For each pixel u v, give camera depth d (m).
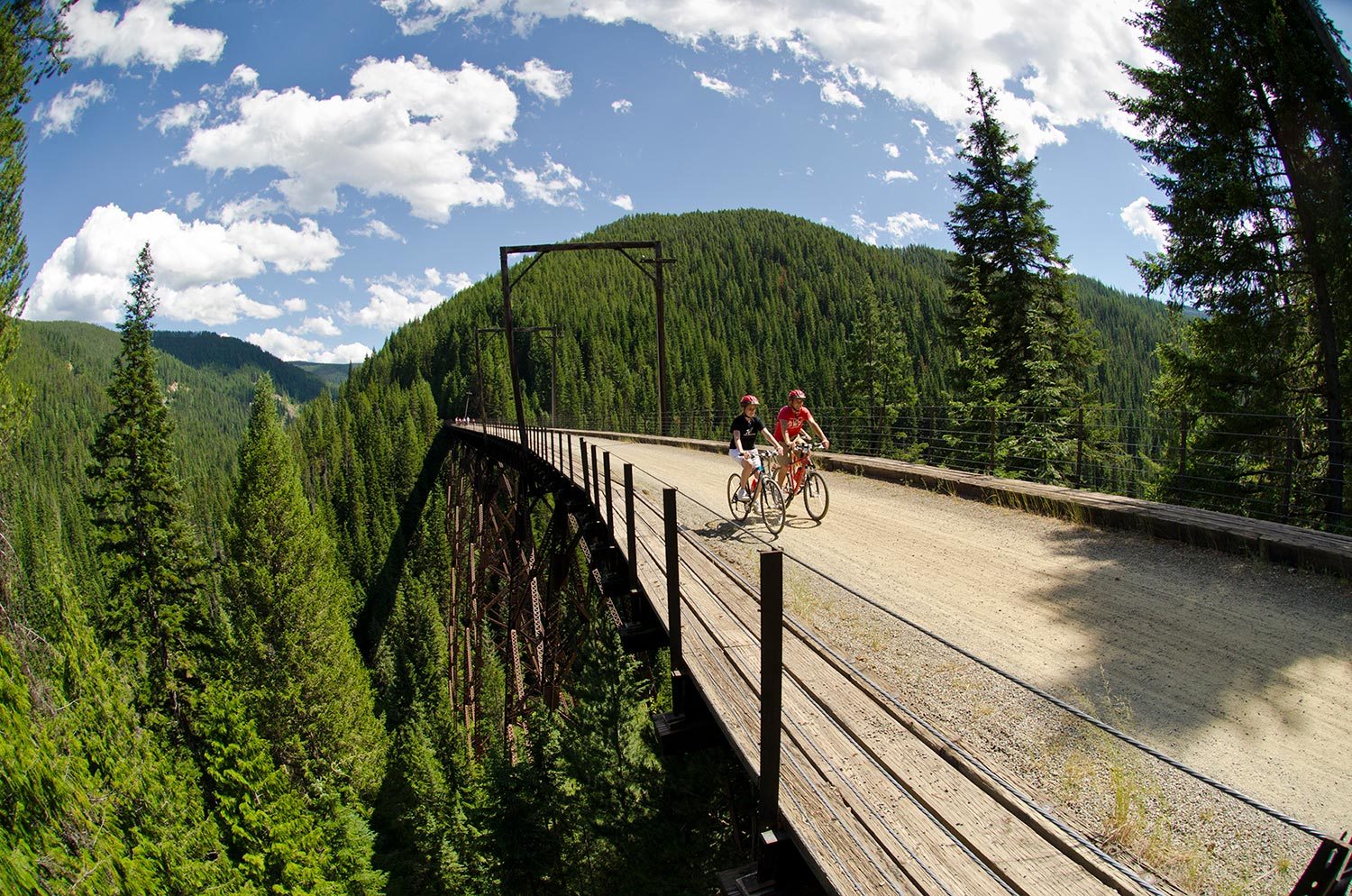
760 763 3.36
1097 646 5.34
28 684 12.41
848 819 3.17
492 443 39.09
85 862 12.18
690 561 7.79
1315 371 13.58
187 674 27.44
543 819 16.86
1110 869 2.87
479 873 18.72
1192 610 5.91
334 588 38.56
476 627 36.22
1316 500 12.32
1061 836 3.07
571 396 116.31
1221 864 3.06
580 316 147.62
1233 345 13.59
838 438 27.08
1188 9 12.42
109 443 26.95
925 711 4.41
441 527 70.62
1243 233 13.14
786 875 3.27
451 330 145.50
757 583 6.98
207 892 14.96
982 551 8.18
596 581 11.20
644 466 17.81
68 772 12.53
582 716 15.48
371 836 24.28
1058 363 20.36
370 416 107.62
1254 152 12.91
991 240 21.14
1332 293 12.27
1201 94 12.99
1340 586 6.05
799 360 141.88
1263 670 4.79
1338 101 11.19
